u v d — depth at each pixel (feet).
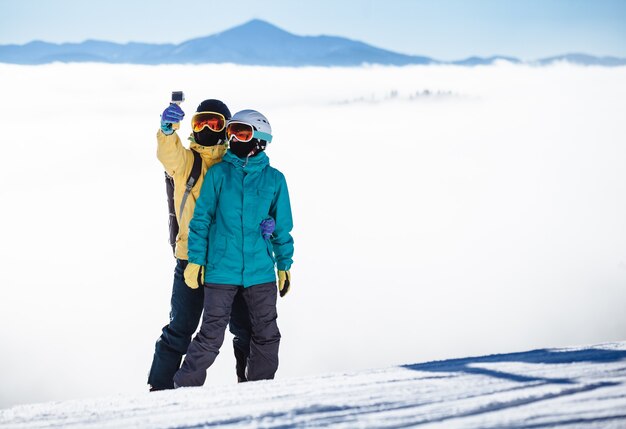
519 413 6.81
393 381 8.46
